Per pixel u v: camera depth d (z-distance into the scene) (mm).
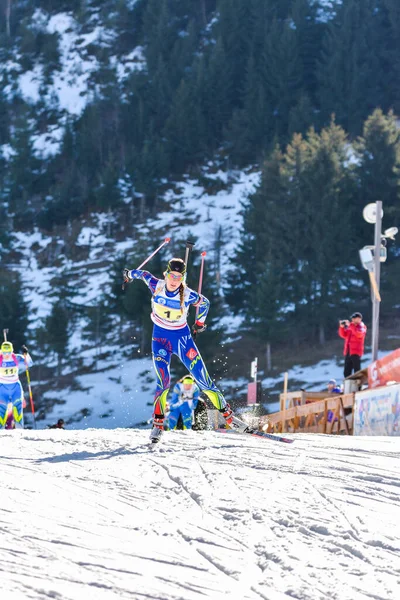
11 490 8648
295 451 11992
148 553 5969
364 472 9656
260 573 5473
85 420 104812
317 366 105562
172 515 7387
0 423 23578
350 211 116250
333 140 133375
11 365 23688
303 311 114000
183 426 22344
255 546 6180
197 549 6098
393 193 121125
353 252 115438
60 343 120688
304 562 5680
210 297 97438
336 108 196875
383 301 108875
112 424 100688
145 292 116562
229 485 8820
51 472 10016
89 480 9391
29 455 11773
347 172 123688
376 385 27531
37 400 113875
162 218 195000
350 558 5797
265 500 7938
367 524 6824
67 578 5258
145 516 7355
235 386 102750
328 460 10844
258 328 104938
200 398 22078
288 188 123688
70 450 12367
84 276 174875
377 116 126688
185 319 13367
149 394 111625
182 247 115062
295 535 6504
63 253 190125
